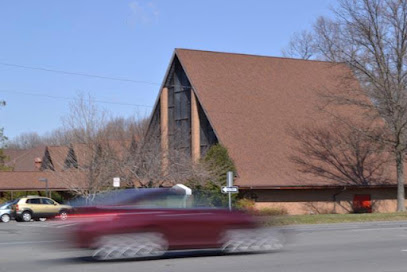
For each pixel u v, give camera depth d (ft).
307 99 144.56
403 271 40.45
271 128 135.03
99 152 127.85
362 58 117.50
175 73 144.25
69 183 131.85
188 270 40.93
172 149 125.18
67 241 44.88
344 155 135.13
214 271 40.47
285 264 43.93
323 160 132.36
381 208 136.15
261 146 130.21
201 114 135.64
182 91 142.00
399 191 123.85
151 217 46.21
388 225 91.35
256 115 136.05
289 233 61.87
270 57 151.84
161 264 44.14
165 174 120.57
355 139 136.15
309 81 149.28
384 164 136.67
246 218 50.29
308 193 128.77
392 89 116.47
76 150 133.18
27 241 69.46
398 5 115.14
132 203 46.44
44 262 46.24
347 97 130.11
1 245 63.62
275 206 124.57
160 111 146.72
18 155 268.00
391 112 117.39
